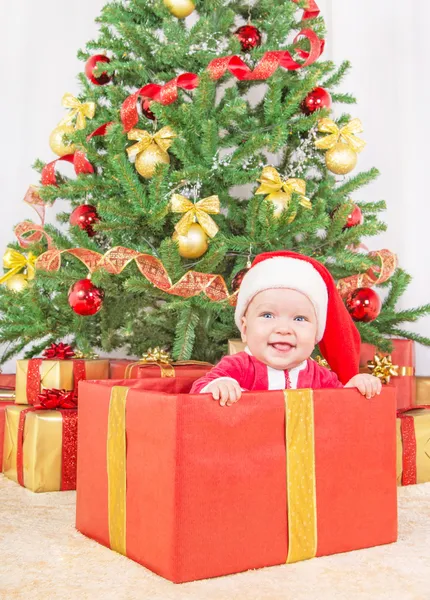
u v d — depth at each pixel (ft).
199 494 3.24
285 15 6.46
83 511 4.02
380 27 8.77
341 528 3.73
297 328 4.33
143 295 6.49
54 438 5.07
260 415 3.44
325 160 6.47
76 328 6.54
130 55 7.20
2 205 9.07
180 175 5.65
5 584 3.23
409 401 6.22
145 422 3.42
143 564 3.44
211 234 5.64
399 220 8.64
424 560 3.64
